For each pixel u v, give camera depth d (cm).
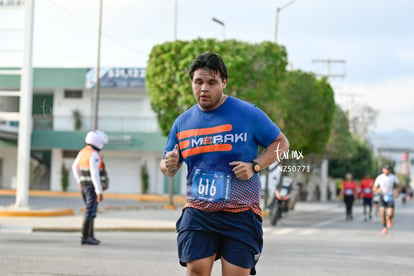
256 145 556
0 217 2433
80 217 2562
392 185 2345
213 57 547
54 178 5397
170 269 1101
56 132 5256
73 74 5125
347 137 5647
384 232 2333
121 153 5431
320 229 2570
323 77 4244
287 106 3406
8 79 3812
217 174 541
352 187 3412
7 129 4875
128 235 1956
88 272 1046
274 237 2031
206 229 539
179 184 5331
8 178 5616
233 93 3030
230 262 538
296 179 4097
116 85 5106
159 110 3212
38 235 1800
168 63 3120
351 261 1310
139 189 5406
